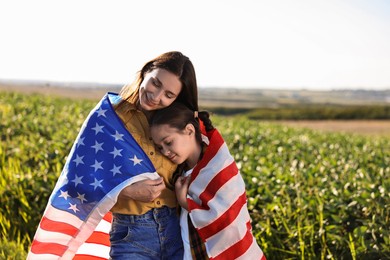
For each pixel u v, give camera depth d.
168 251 3.85
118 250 3.80
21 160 8.17
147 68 3.71
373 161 9.98
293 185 6.66
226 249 3.80
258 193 6.61
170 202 3.89
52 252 3.82
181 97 3.77
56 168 7.59
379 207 5.76
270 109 72.50
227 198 3.79
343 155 10.55
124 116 3.82
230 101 129.62
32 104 15.38
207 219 3.77
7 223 6.29
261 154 9.69
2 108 13.70
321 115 53.69
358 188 6.40
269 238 5.66
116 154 3.72
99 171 3.71
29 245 5.89
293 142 12.42
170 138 3.71
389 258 5.04
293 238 5.60
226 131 13.40
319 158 9.56
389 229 5.48
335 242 5.43
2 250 5.38
